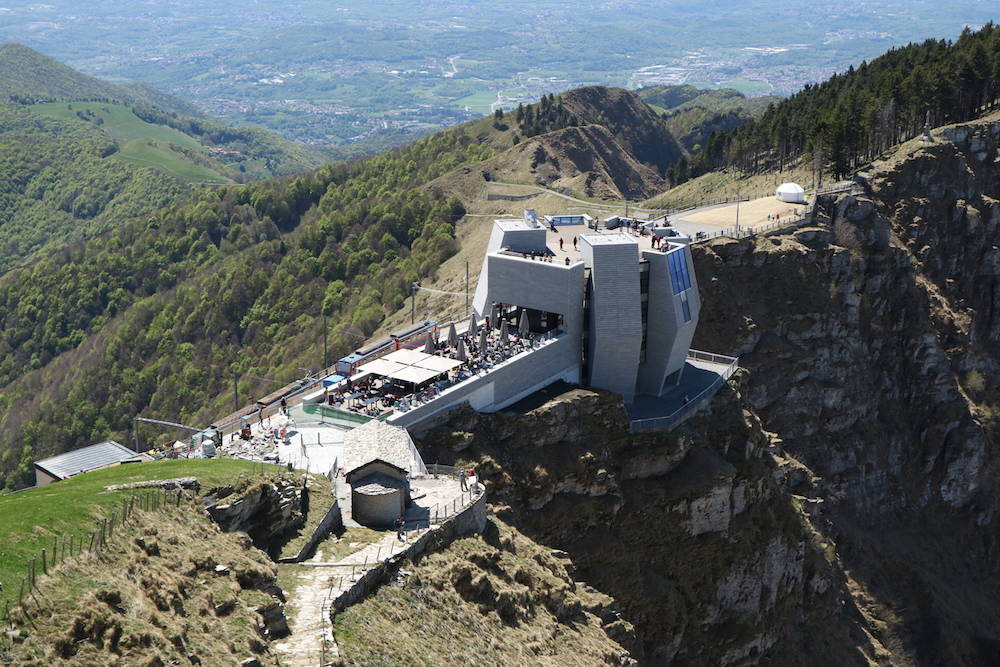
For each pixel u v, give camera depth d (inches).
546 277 4680.1
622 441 4434.1
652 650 4264.3
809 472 6387.8
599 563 4146.2
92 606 2011.6
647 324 4943.4
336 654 2329.0
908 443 7367.1
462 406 4067.4
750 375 6653.5
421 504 3312.0
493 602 3088.1
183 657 2062.0
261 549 2773.1
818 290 7121.1
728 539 4591.5
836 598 5452.8
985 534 7322.8
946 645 6161.4
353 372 4367.6
